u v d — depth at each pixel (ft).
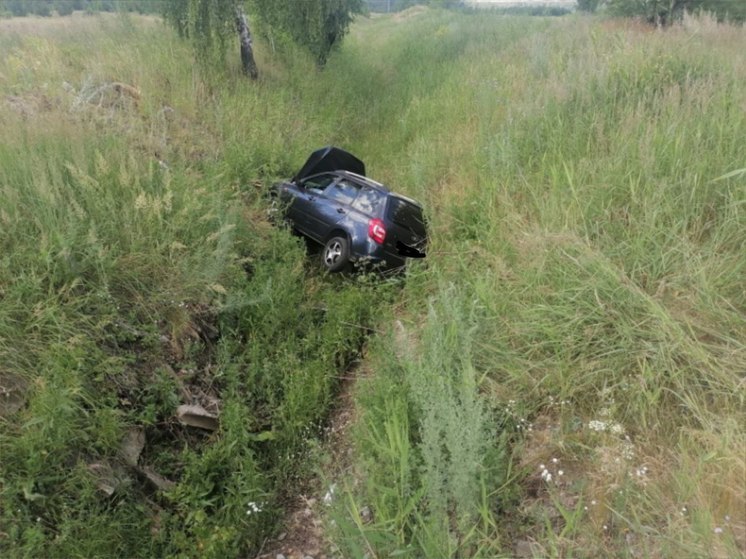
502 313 18.26
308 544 14.14
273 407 18.11
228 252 21.88
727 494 10.89
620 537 11.35
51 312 14.96
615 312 15.81
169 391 16.16
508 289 19.04
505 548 12.06
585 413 14.78
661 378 14.33
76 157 20.74
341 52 82.43
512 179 26.04
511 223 22.77
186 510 14.17
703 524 10.07
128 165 22.16
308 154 38.50
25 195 18.42
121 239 18.79
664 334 14.62
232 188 28.76
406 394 15.61
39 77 33.83
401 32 115.65
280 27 55.36
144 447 15.01
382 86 71.05
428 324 18.11
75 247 17.13
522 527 12.39
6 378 13.85
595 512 12.00
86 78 34.06
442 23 104.78
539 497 13.14
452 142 37.09
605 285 16.49
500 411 14.96
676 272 16.55
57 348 14.57
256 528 14.29
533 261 19.06
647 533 11.25
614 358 15.11
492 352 16.71
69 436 13.29
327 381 19.13
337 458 16.65
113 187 20.76
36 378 13.94
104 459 13.83
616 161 21.94
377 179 40.06
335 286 26.35
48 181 18.84
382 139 49.70
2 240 16.55
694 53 34.96
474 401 14.20
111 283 17.57
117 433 14.20
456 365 15.69
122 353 16.30
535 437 14.57
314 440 16.39
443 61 71.72
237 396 17.83
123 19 53.01
